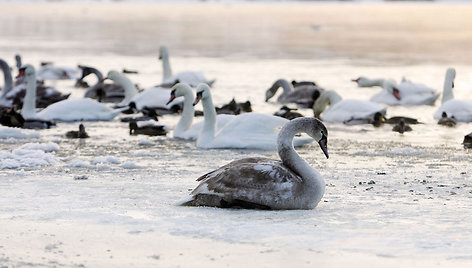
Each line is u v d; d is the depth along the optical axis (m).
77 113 23.94
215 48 58.06
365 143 19.30
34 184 13.03
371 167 15.38
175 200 11.54
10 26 88.50
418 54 53.56
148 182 13.36
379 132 21.66
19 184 13.02
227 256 8.27
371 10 171.38
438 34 77.81
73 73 40.81
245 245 8.72
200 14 136.50
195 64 45.34
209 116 18.58
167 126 21.91
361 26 95.69
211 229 9.47
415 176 14.22
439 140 19.91
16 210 10.63
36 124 22.31
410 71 41.88
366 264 7.95
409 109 27.73
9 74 28.84
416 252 8.40
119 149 18.08
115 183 13.20
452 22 108.94
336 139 20.09
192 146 18.64
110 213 10.39
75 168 15.00
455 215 10.48
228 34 75.62
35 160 15.41
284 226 9.67
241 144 18.06
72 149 18.05
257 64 45.41
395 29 88.25
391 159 16.55
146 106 25.92
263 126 18.41
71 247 8.63
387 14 143.62
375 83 33.28
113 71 28.81
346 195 12.19
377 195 12.19
